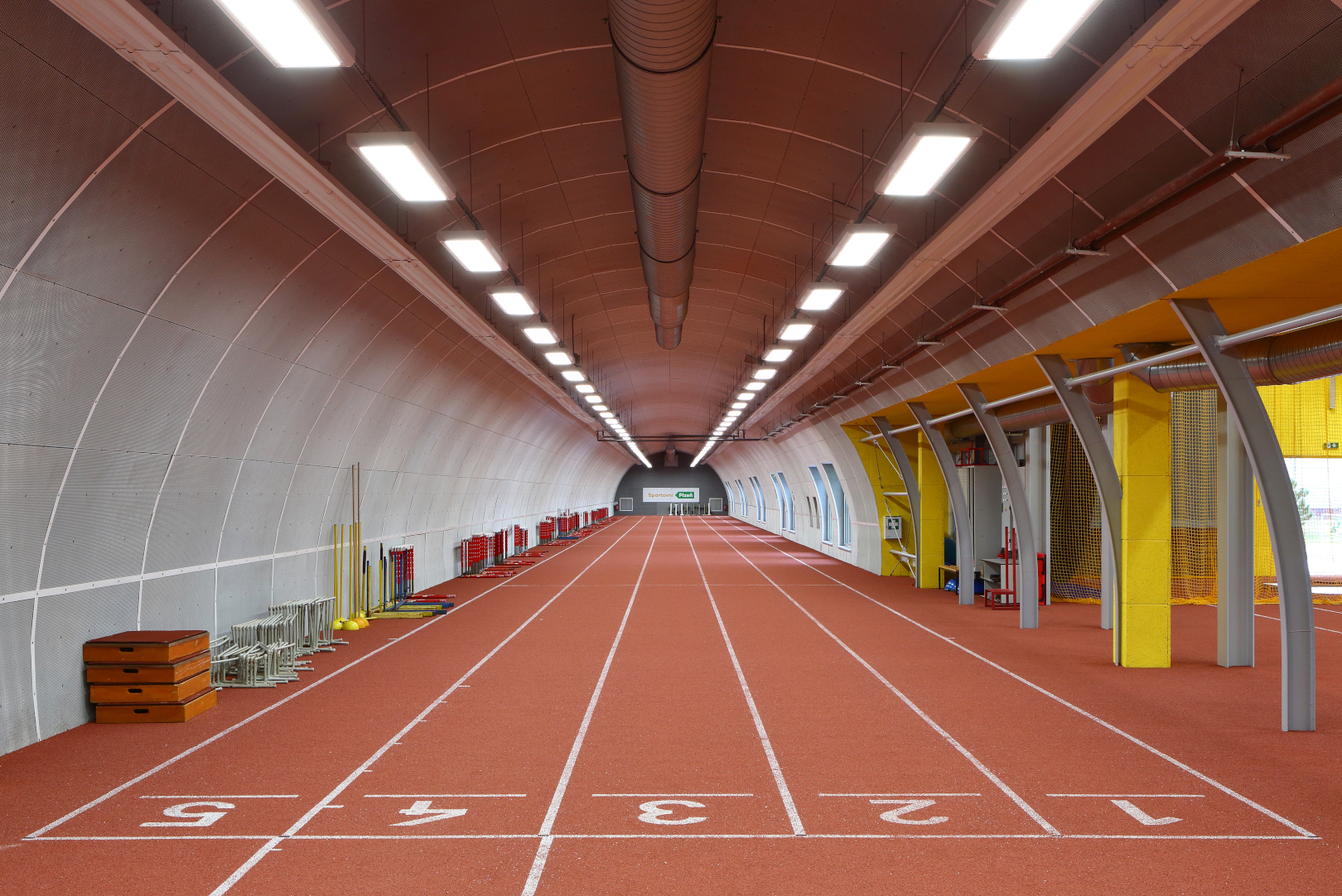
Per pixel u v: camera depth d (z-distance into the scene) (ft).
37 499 27.14
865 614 58.59
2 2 17.80
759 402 115.75
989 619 56.24
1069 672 38.63
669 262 44.70
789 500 155.22
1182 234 27.73
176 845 19.04
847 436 89.35
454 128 32.96
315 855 18.43
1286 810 21.20
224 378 36.04
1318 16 19.03
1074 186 30.17
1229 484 40.40
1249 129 22.94
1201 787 22.90
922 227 40.78
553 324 69.31
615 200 45.55
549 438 120.47
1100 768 24.50
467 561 87.30
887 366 59.72
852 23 27.66
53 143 21.43
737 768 24.39
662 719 30.12
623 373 105.70
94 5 15.79
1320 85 20.45
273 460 43.91
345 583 55.72
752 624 53.78
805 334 49.16
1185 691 34.58
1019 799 21.89
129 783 23.29
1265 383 33.06
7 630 26.17
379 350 49.80
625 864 17.98
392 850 18.74
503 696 33.83
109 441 30.14
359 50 26.17
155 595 34.14
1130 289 32.37
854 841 19.22
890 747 26.55
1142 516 40.06
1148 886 16.99
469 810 21.17
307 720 30.17
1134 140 26.30
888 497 88.02
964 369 51.57
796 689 34.88
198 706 30.94
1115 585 41.14
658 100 24.25
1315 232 23.24
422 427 66.69
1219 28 16.15
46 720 27.73
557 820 20.49
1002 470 54.03
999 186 24.06
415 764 24.86
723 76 32.55
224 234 29.76
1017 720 29.94
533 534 134.10
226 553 40.32
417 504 72.02
